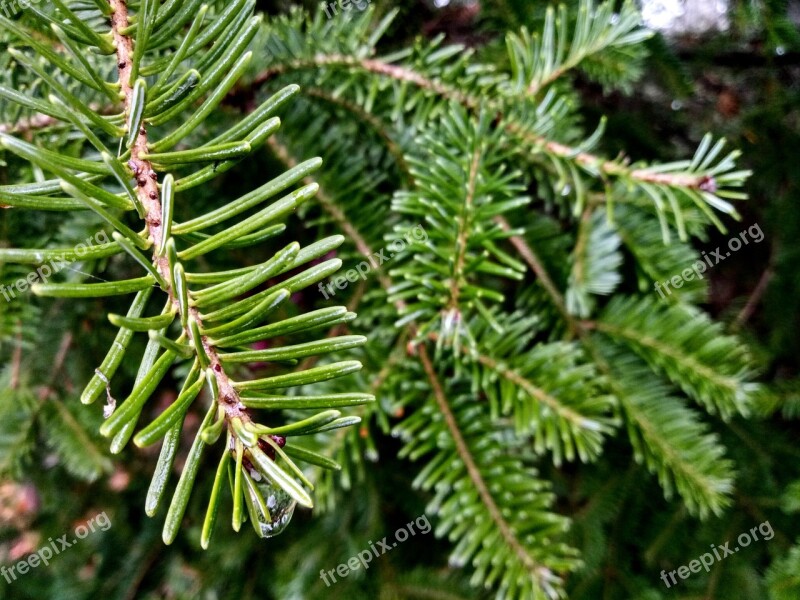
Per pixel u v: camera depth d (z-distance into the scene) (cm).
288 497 14
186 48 14
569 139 22
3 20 13
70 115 12
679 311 25
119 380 31
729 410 23
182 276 12
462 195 20
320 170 24
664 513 33
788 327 33
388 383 22
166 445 12
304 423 13
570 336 26
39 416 30
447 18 30
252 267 13
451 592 31
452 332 20
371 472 32
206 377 12
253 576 35
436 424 22
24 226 23
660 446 24
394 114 21
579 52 21
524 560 20
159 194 14
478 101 21
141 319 12
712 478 23
